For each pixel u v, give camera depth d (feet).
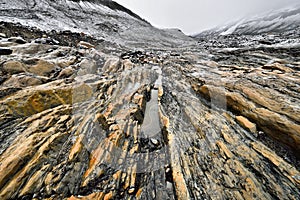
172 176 11.03
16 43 24.08
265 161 11.71
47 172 9.68
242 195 9.90
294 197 9.59
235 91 17.84
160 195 10.04
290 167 11.18
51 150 10.75
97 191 9.67
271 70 22.53
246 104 15.83
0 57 17.61
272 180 10.52
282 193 9.82
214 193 10.07
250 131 14.07
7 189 8.45
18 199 8.39
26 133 11.35
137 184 10.42
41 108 13.65
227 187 10.35
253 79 19.79
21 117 12.59
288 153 12.11
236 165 11.62
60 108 14.03
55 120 12.86
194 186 10.44
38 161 9.95
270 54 32.37
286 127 12.67
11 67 16.43
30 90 14.10
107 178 10.32
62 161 10.39
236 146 12.98
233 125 14.92
